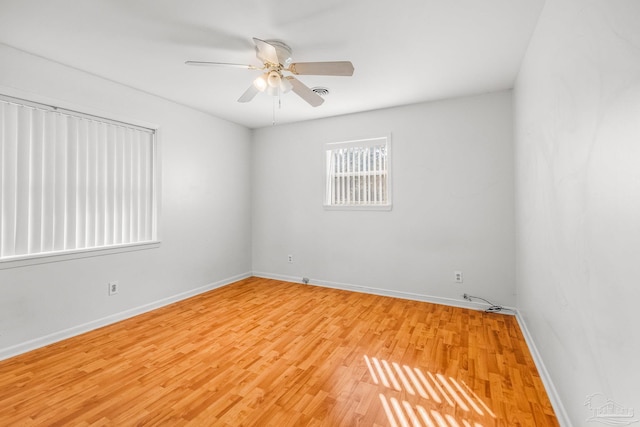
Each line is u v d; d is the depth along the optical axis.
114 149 2.96
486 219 3.25
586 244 1.23
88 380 1.95
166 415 1.64
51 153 2.51
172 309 3.30
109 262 2.89
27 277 2.34
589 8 1.18
